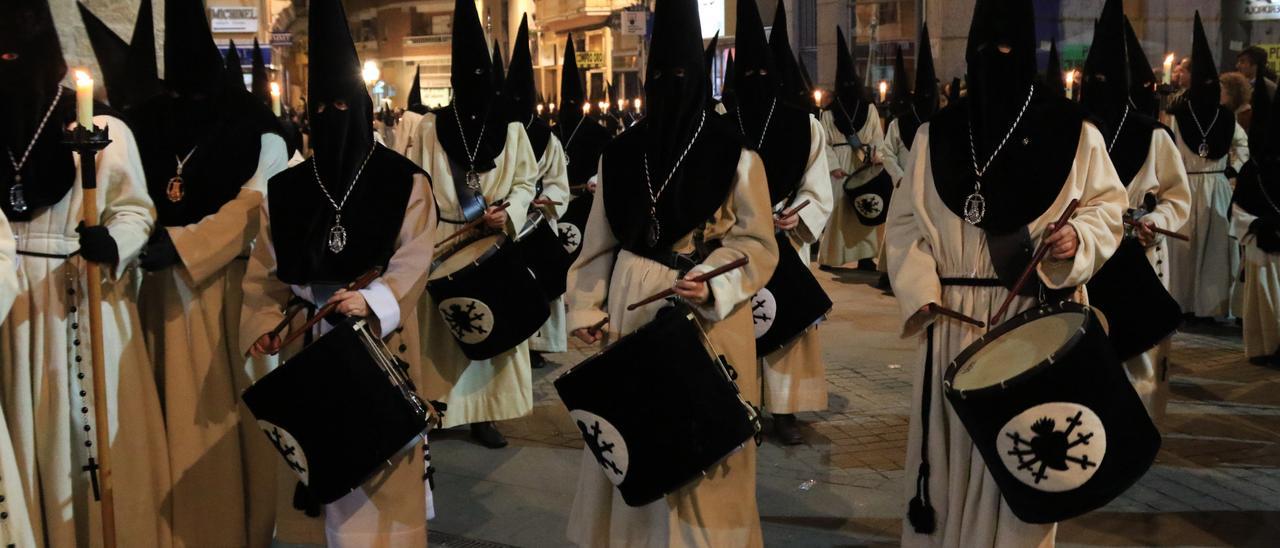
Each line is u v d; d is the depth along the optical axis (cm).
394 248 392
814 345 604
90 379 404
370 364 357
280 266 385
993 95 362
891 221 396
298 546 481
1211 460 571
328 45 379
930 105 1095
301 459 363
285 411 358
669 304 371
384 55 6481
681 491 364
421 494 387
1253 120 761
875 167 1111
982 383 341
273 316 391
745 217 374
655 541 371
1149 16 1658
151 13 500
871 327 930
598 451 360
